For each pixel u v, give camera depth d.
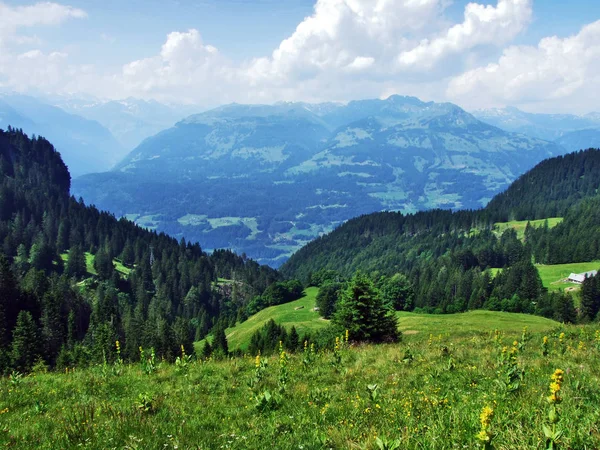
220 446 8.30
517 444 6.52
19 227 184.50
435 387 12.06
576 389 9.77
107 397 13.26
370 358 17.77
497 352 17.03
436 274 184.38
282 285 157.12
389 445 6.91
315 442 8.00
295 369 16.17
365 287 38.47
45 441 8.98
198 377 15.27
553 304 116.56
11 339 91.50
